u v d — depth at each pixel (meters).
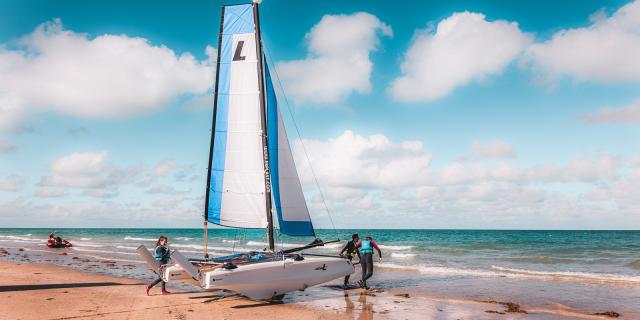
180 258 9.80
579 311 10.84
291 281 10.98
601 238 64.44
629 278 17.08
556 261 25.81
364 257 13.79
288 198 12.20
